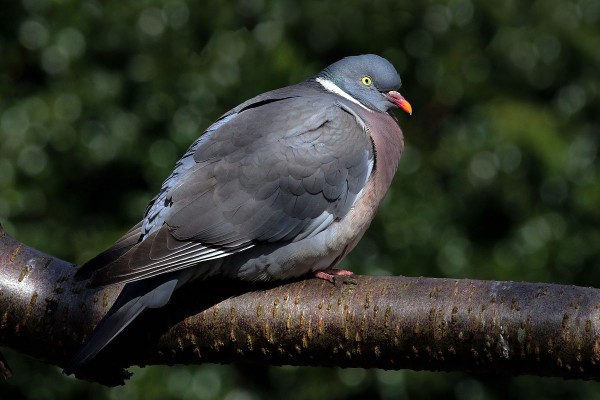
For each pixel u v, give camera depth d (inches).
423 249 519.5
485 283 232.4
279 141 273.4
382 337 234.1
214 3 535.2
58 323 245.9
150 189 527.5
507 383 511.5
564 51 563.2
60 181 521.7
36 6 532.1
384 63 326.6
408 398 501.4
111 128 522.9
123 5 532.1
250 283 266.4
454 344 229.3
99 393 490.9
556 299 224.7
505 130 533.6
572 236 531.2
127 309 238.2
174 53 533.6
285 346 240.4
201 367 497.7
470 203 537.0
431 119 557.9
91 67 530.9
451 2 550.9
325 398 498.6
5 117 516.1
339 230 278.2
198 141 279.6
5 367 252.8
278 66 528.1
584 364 221.5
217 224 260.4
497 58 560.1
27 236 506.6
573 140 542.6
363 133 286.2
